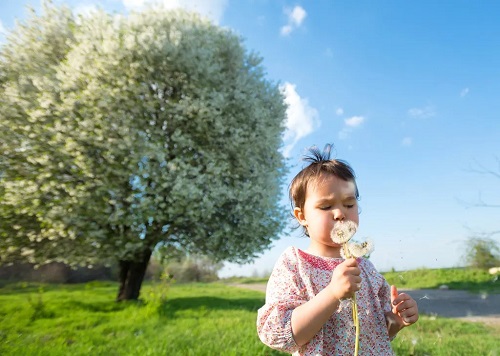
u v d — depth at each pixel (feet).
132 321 23.59
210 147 38.73
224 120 38.29
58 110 36.04
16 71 42.01
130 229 39.14
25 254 40.24
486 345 14.79
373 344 4.19
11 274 67.77
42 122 37.17
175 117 36.73
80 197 34.45
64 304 33.04
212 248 41.50
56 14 44.65
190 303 35.40
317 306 3.73
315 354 3.95
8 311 27.86
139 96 36.50
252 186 39.75
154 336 17.04
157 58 37.58
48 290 55.62
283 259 4.63
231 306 32.89
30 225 39.52
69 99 34.65
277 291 4.36
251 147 40.24
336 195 4.42
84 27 42.09
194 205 35.09
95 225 36.27
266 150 42.29
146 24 40.45
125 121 34.99
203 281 95.04
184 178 34.91
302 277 4.37
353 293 3.62
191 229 41.11
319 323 3.73
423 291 39.78
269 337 4.02
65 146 34.14
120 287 42.29
